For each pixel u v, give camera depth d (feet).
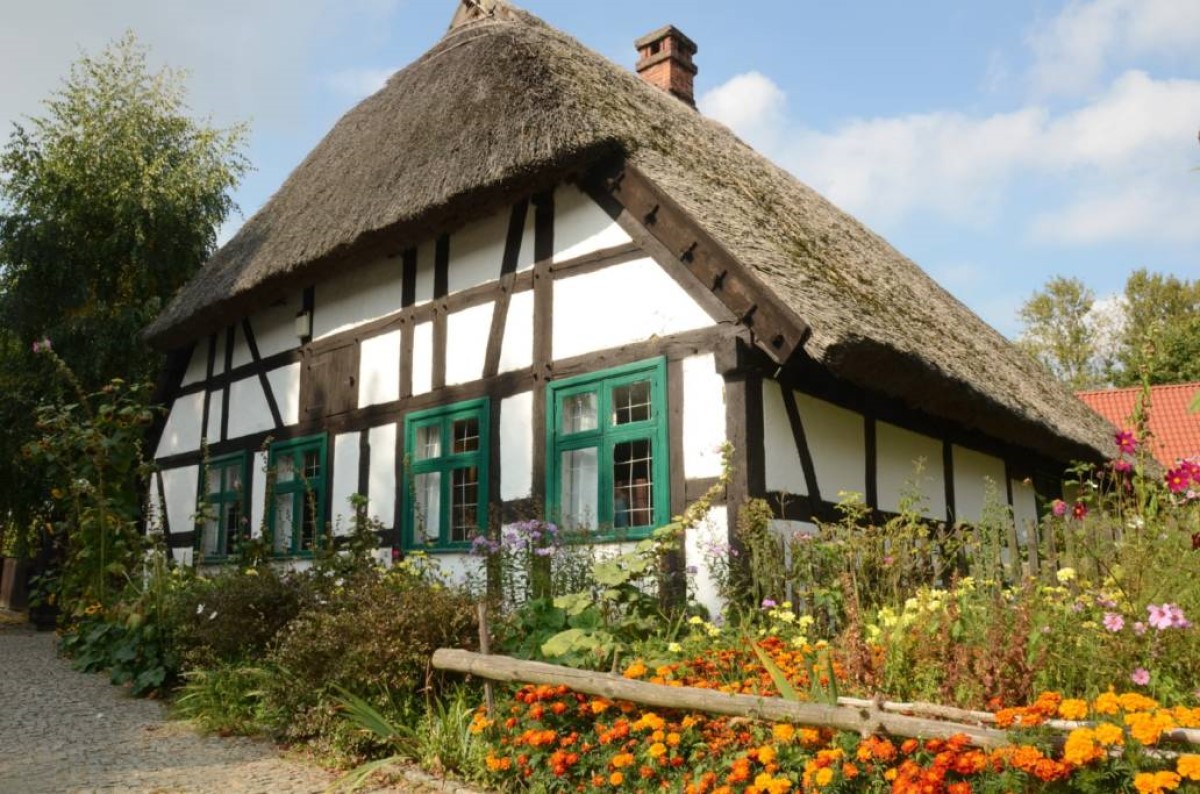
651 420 20.57
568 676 12.37
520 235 24.45
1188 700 10.14
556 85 23.58
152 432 40.22
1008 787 8.76
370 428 28.17
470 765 13.05
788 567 18.12
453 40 32.91
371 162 29.73
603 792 11.21
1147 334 15.92
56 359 27.63
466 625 15.30
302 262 28.37
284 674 15.84
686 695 11.29
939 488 26.58
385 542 26.66
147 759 14.66
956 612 12.13
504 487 23.49
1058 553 16.06
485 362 24.73
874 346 18.67
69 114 47.47
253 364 34.45
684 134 28.66
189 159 48.80
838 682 12.31
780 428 20.04
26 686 21.38
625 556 17.71
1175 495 13.97
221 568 27.73
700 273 19.86
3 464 41.65
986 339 38.04
